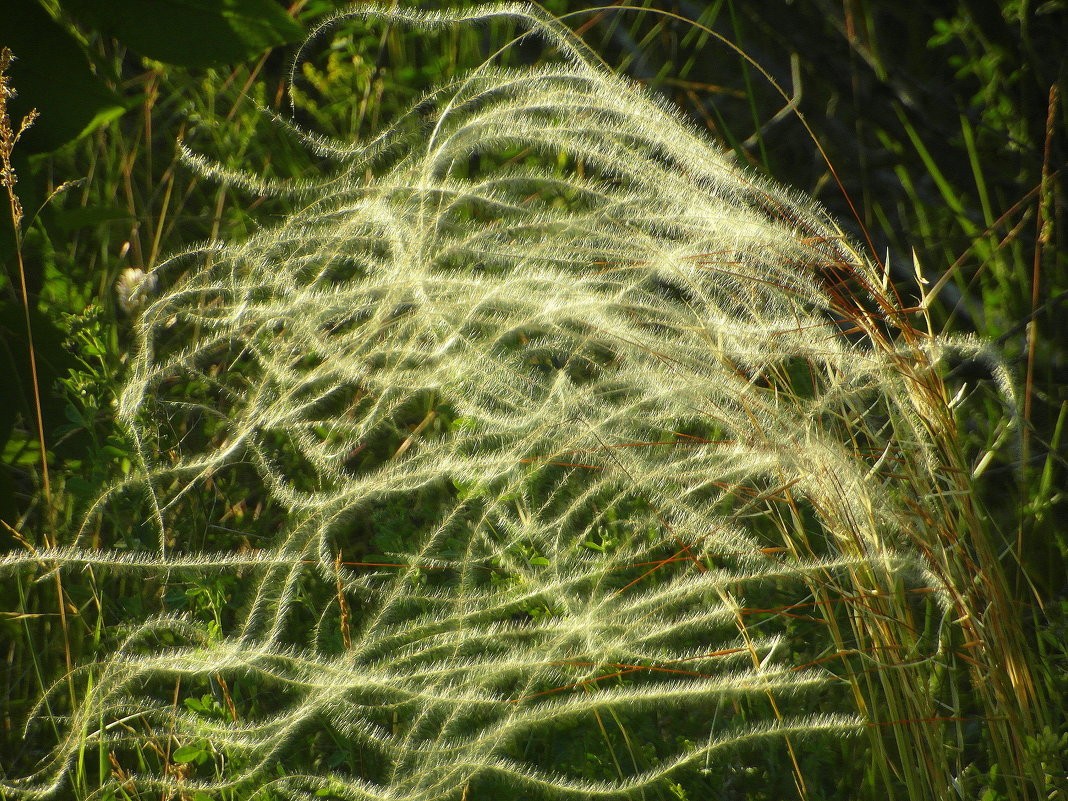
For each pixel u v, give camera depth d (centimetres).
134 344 264
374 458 262
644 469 250
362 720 246
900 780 246
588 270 257
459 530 255
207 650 247
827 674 247
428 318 255
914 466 248
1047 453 258
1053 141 268
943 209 271
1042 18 271
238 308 259
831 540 252
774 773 247
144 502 255
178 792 246
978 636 245
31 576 256
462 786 244
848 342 255
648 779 243
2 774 251
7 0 252
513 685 250
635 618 248
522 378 254
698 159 252
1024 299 265
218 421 263
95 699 248
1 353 255
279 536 255
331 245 260
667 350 250
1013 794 243
